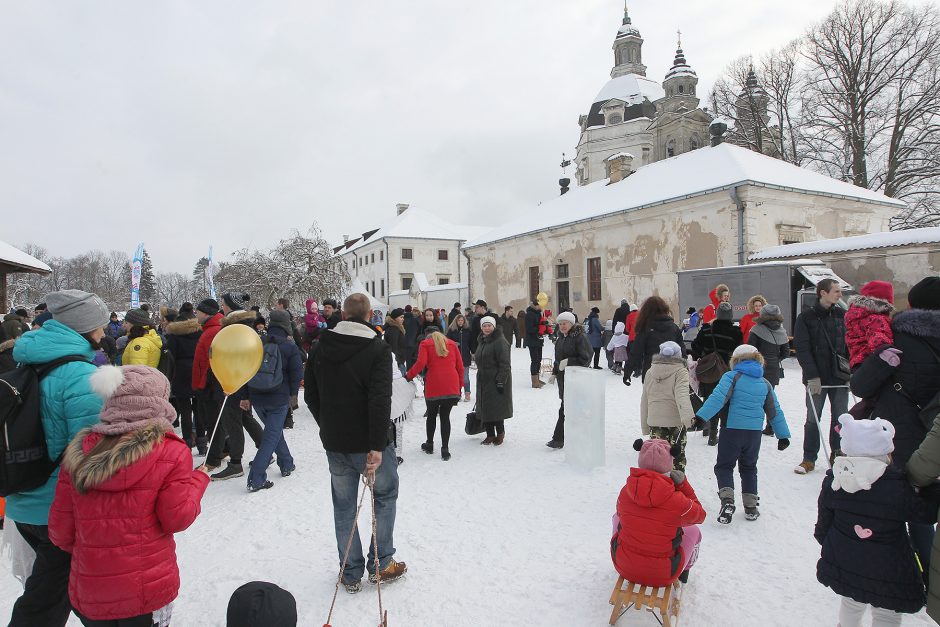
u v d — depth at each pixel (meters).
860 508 2.64
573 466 6.25
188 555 4.34
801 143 31.17
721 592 3.56
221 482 6.19
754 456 4.65
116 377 2.46
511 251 29.75
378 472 3.79
